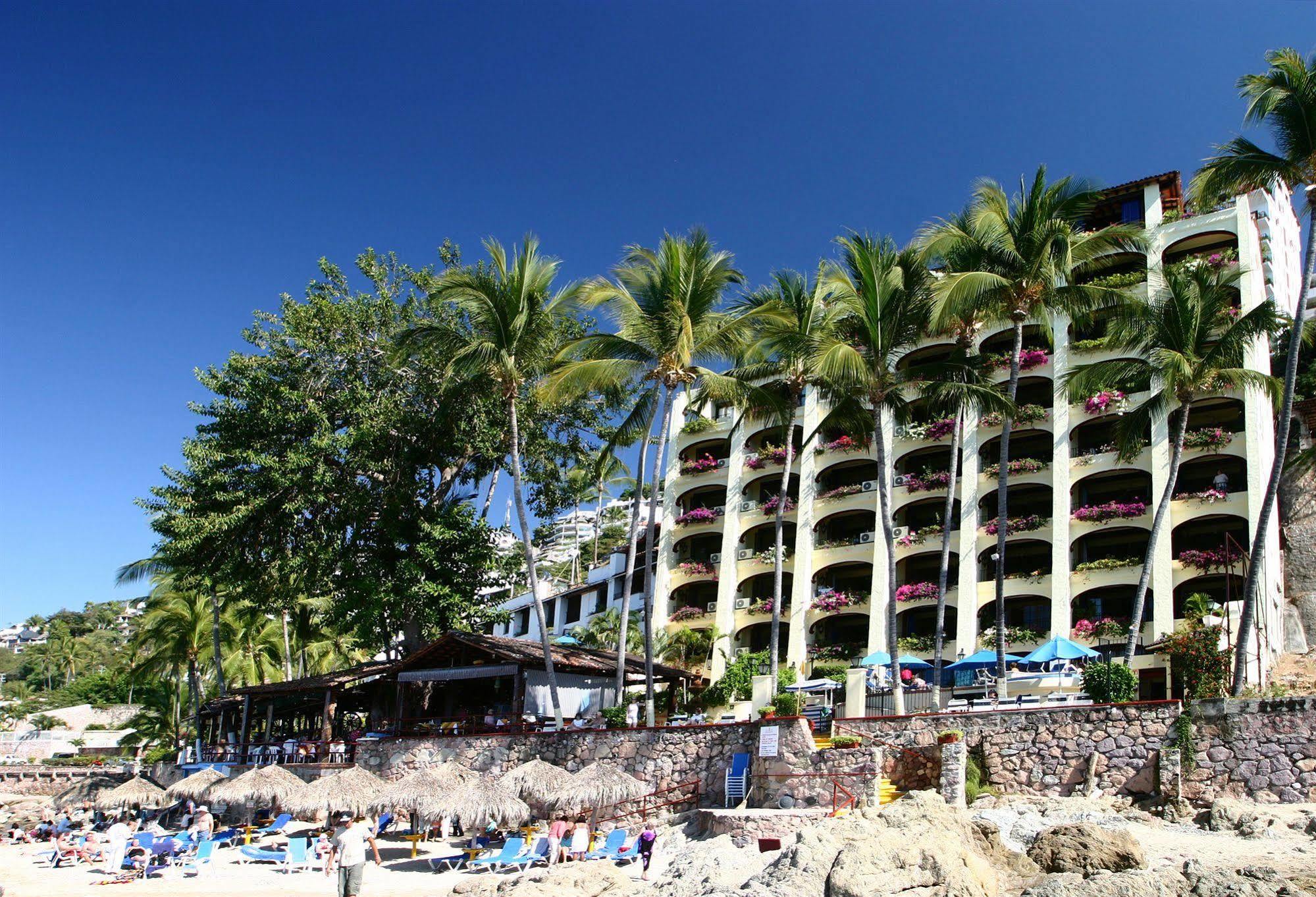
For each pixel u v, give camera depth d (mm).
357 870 19156
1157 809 22719
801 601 49969
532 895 17938
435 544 39250
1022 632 43219
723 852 20375
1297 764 22047
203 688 63562
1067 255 30078
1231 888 13211
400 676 37031
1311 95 26984
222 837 30844
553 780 26266
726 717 37219
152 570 53969
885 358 31062
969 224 32281
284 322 40594
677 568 55906
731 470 55438
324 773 34906
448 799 25906
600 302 33688
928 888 13367
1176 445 30938
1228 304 37281
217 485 39094
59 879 26797
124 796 33688
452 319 40844
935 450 50375
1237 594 39000
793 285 35750
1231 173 28328
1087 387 32688
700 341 33000
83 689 118125
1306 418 43500
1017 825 21531
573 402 40312
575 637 58594
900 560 49031
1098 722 24406
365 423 38281
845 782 24438
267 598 40750
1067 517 43688
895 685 28672
